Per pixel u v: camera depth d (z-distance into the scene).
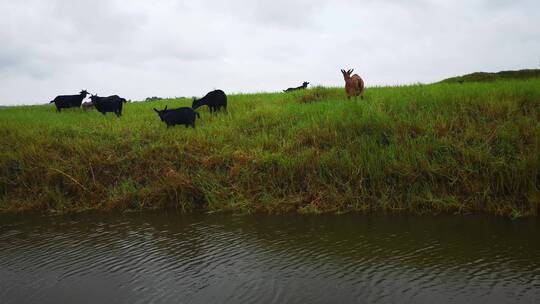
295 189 8.70
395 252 5.96
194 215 8.32
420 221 7.28
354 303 4.64
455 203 7.73
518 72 24.92
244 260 5.95
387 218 7.53
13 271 5.89
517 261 5.47
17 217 8.66
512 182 7.75
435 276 5.18
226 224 7.65
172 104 16.45
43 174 9.83
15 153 10.56
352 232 6.88
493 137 8.80
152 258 6.20
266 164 9.10
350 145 9.33
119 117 14.28
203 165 9.57
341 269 5.50
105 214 8.65
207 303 4.79
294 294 4.90
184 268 5.78
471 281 5.01
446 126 9.50
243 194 8.72
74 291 5.23
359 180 8.41
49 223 8.17
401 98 11.88
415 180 8.23
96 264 6.05
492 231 6.61
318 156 9.06
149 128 11.88
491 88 11.91
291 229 7.18
